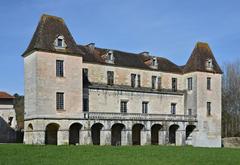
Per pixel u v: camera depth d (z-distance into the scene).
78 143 52.66
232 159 32.09
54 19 52.19
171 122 59.16
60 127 48.78
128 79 60.56
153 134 61.72
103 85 57.06
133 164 27.39
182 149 41.41
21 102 103.94
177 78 66.12
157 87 63.59
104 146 42.00
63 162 27.61
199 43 66.69
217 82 65.81
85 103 55.03
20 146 38.69
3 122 65.00
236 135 85.06
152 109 61.97
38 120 47.22
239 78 87.25
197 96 62.84
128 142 54.44
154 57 64.12
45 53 48.81
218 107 65.38
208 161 30.36
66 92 49.91
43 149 35.84
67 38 51.72
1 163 26.69
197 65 63.84
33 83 48.50
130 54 64.75
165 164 27.95
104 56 58.94
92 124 51.34
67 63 50.47
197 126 62.09
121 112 58.41
